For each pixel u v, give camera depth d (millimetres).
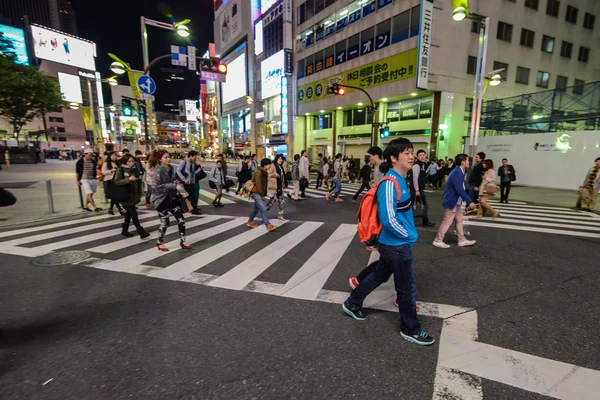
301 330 2869
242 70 55938
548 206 10594
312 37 32562
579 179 14359
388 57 23453
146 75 12969
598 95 15148
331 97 30141
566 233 6605
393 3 22656
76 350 2576
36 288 3807
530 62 24875
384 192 2574
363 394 2078
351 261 4812
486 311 3217
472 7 21562
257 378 2232
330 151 33344
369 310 3254
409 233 2604
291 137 37969
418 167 6988
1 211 8812
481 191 8211
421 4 19750
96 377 2250
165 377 2248
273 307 3324
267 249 5441
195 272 4340
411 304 2643
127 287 3842
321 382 2189
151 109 14406
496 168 17766
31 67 28641
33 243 5781
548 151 15406
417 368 2336
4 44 27750
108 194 5895
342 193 14391
